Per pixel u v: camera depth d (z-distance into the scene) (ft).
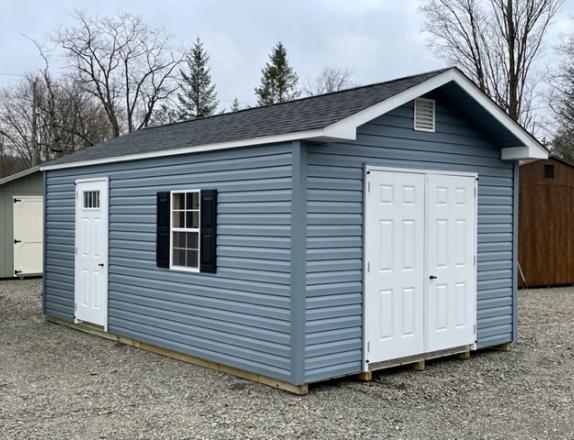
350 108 18.79
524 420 16.03
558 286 46.39
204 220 21.52
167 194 23.49
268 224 18.98
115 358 23.39
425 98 21.54
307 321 18.08
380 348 20.04
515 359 23.12
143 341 24.95
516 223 25.17
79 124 94.68
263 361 19.19
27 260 50.29
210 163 21.36
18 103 94.22
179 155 22.79
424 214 21.50
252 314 19.61
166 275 23.63
